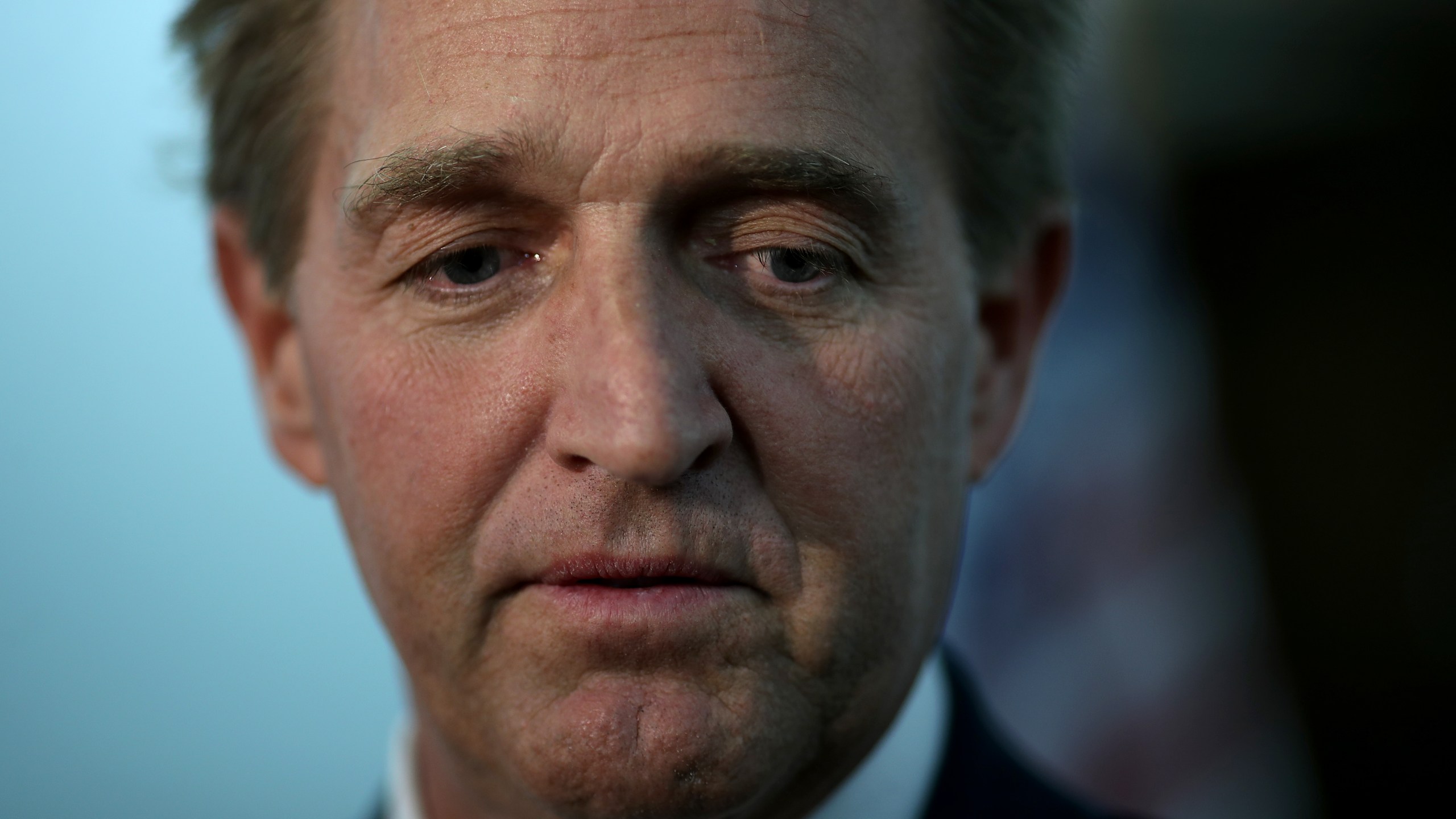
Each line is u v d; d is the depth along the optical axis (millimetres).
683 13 1711
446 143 1712
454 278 1824
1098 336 4273
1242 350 6508
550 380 1718
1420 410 6473
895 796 2188
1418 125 6117
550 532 1688
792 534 1746
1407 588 6508
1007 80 2244
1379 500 6555
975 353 2127
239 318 2471
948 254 2002
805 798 1932
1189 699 4098
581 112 1683
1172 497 4230
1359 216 6352
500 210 1759
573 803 1713
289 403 2350
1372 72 5945
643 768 1676
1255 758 4121
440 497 1775
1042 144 2389
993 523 4121
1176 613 4141
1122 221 4387
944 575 2018
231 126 2340
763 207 1773
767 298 1799
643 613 1675
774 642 1741
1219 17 5695
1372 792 6430
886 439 1831
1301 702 6539
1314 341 6492
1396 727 6445
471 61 1729
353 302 1891
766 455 1732
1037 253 2414
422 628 1831
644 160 1679
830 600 1763
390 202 1794
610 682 1695
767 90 1729
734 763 1697
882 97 1854
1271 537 6645
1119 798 3996
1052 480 4164
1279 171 6238
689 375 1661
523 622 1729
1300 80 5902
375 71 1848
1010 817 2289
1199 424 4398
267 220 2223
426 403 1793
